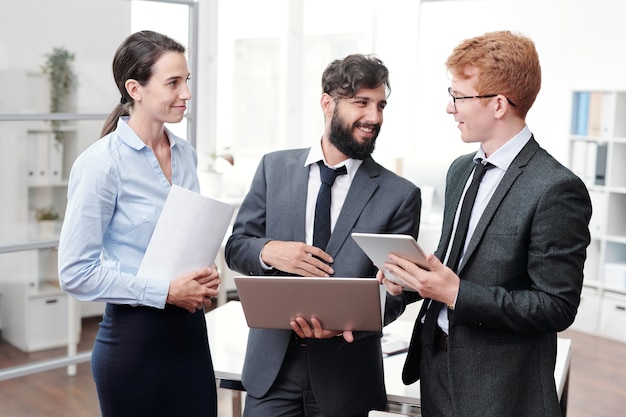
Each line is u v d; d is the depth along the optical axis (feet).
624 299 19.81
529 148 6.72
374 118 7.33
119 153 7.12
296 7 22.49
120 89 7.26
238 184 22.52
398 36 22.08
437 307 7.09
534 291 6.50
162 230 7.00
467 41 6.73
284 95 22.77
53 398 15.29
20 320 15.87
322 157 7.79
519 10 21.98
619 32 20.48
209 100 21.39
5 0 14.84
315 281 6.74
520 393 6.70
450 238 7.20
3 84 14.97
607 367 17.74
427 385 7.15
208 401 7.66
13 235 15.53
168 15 18.43
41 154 15.74
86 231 6.89
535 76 6.61
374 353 7.85
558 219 6.40
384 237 6.28
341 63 7.38
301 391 7.77
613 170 20.15
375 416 10.98
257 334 7.97
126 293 6.96
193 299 7.09
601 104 20.25
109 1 16.51
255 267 7.72
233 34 22.24
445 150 22.38
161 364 7.30
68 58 15.88
